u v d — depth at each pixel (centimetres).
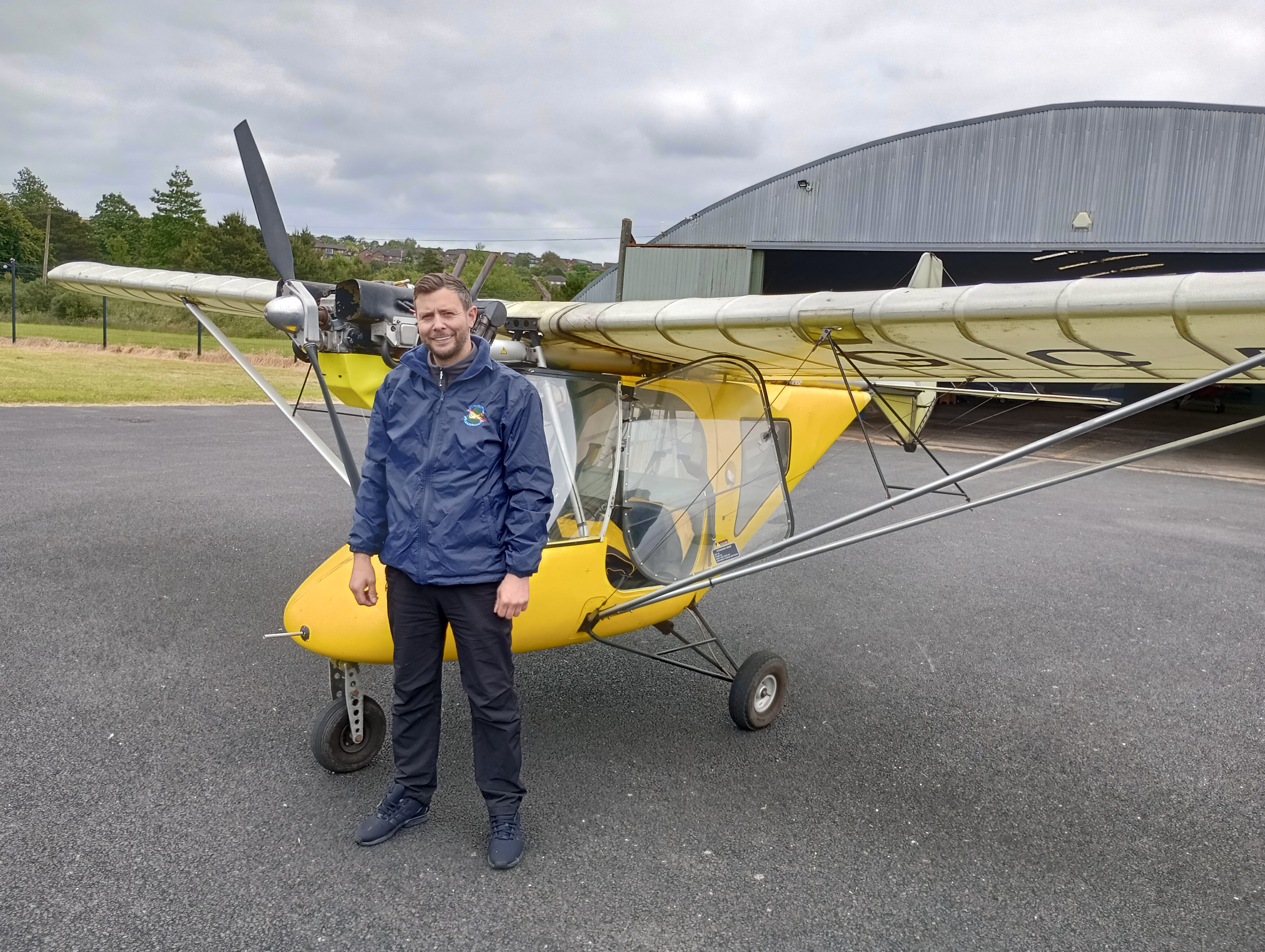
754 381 403
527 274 9762
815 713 388
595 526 318
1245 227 1438
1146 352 253
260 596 498
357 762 303
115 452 951
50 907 222
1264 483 1254
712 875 257
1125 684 444
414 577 242
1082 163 1557
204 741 322
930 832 291
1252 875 275
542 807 292
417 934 222
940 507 932
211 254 5909
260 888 237
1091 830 298
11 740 312
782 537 422
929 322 249
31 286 3069
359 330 290
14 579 495
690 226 1992
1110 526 876
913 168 1714
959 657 475
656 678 419
